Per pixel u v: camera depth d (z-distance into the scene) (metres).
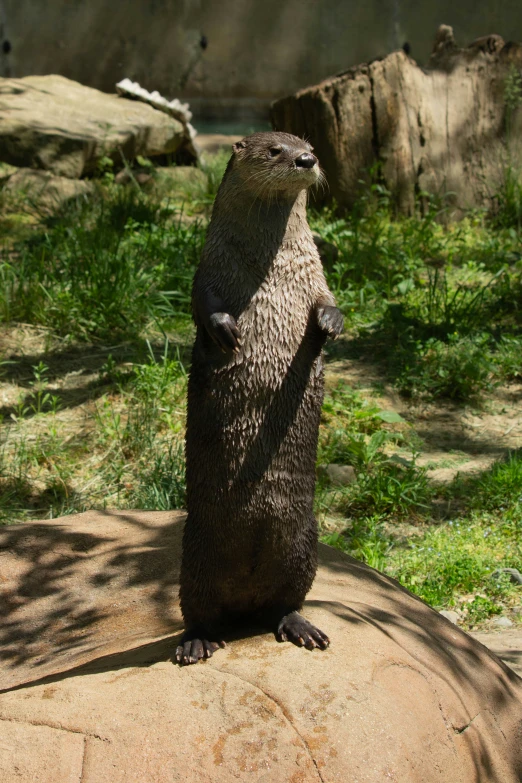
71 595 4.46
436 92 12.66
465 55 12.90
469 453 7.41
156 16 23.39
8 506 6.38
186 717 2.94
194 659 3.27
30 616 4.35
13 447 7.01
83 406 7.59
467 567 5.76
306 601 3.73
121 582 4.51
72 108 13.99
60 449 7.04
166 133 14.24
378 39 23.98
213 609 3.48
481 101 12.88
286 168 3.18
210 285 3.31
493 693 3.56
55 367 8.15
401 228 12.05
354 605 3.85
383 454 7.23
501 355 8.84
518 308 10.03
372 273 10.39
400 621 3.76
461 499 6.74
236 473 3.33
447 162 12.75
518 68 13.02
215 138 18.78
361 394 8.07
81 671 3.55
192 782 2.78
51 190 12.31
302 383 3.35
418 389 8.21
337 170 12.27
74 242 10.23
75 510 6.33
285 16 23.67
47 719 2.94
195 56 23.61
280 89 24.00
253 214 3.28
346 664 3.21
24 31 23.09
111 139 13.36
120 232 10.99
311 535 3.48
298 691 3.05
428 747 3.04
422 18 23.95
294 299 3.32
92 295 8.98
